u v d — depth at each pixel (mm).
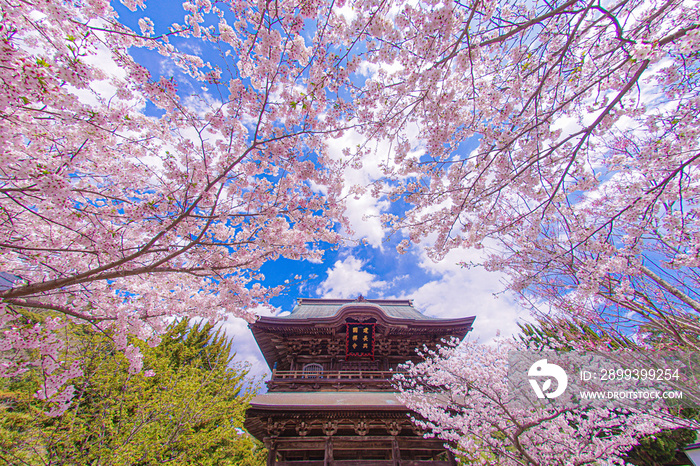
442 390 8125
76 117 2938
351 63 3621
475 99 3725
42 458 6945
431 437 8578
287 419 8227
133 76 3217
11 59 2221
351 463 7906
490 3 3232
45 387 3604
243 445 14969
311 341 12422
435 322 11891
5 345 3432
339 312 11742
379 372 10609
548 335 7523
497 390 7180
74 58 2467
